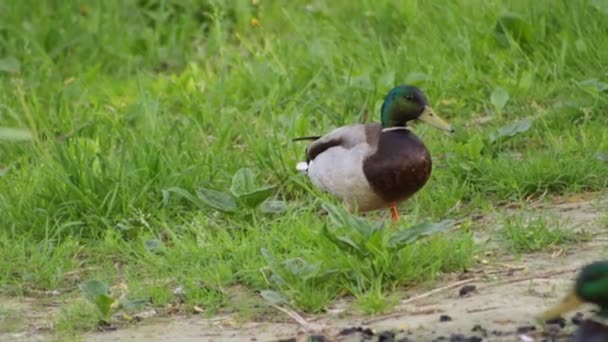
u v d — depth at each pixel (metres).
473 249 10.92
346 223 10.47
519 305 9.86
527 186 12.81
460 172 13.14
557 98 14.96
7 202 12.71
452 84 15.39
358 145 12.02
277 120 14.70
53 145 13.82
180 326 10.08
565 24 15.87
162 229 12.35
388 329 9.56
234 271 11.07
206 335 9.82
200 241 11.71
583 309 9.60
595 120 14.28
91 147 13.91
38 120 15.27
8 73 16.89
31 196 12.77
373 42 16.31
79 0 18.61
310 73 15.90
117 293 10.91
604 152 13.34
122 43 17.73
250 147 13.89
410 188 11.97
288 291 10.27
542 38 15.92
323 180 12.27
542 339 9.12
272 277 10.56
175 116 15.52
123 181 12.79
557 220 11.59
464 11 16.59
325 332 9.66
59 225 12.40
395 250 10.39
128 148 13.83
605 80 14.96
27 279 11.44
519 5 16.41
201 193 12.29
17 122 15.07
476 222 12.17
